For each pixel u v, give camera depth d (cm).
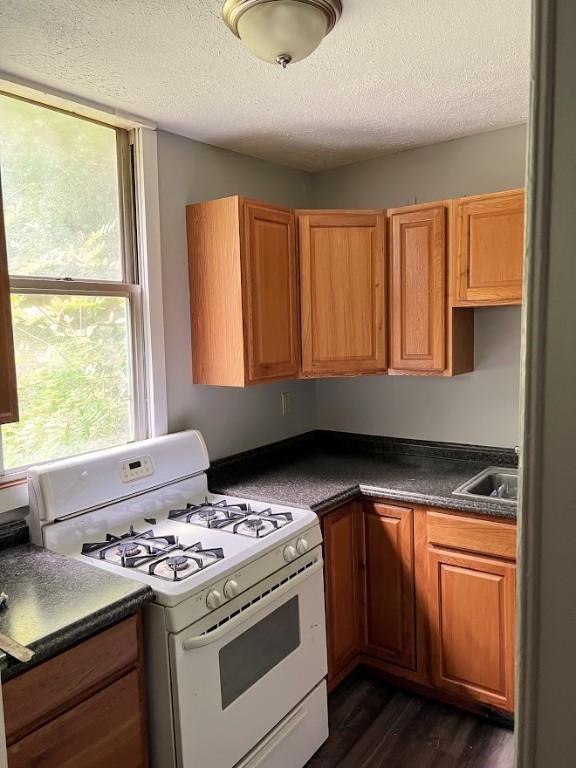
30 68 176
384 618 241
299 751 198
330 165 299
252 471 269
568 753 39
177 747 155
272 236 243
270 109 215
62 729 134
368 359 263
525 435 39
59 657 133
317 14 140
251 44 145
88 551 180
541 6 37
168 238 236
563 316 37
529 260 38
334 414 320
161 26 153
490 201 231
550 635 39
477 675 219
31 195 193
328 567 227
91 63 174
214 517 208
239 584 171
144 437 232
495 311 262
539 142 38
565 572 38
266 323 241
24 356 192
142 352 230
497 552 209
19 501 187
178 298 242
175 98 202
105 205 218
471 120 236
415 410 290
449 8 148
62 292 202
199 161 250
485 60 178
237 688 172
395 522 234
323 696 213
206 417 258
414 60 177
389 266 261
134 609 148
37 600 146
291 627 195
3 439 187
